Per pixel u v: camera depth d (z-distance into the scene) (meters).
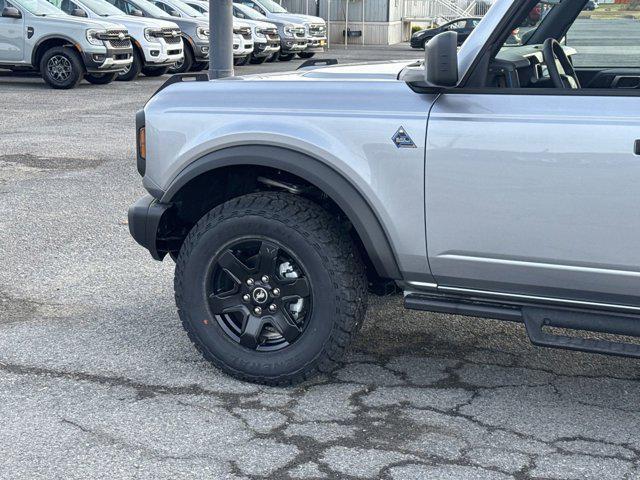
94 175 8.89
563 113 3.47
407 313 5.02
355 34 40.16
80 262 5.99
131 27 18.55
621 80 3.84
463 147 3.58
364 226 3.79
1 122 12.36
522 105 3.54
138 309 5.08
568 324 3.62
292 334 3.97
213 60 10.52
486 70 3.63
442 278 3.78
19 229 6.80
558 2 3.78
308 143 3.79
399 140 3.67
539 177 3.48
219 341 4.08
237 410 3.83
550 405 3.91
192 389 4.03
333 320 3.88
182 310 4.12
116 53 17.02
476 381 4.15
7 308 5.09
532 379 4.18
